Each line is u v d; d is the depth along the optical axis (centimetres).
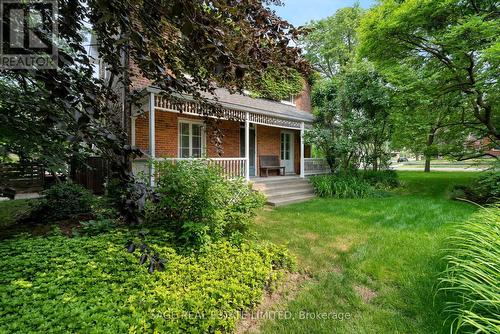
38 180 680
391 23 707
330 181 947
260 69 221
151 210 425
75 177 789
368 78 972
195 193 407
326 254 380
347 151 975
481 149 922
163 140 820
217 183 437
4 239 394
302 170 1056
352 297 271
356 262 348
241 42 190
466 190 811
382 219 558
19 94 292
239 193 490
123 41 185
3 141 314
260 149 1152
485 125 841
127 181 203
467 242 289
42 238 372
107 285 249
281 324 234
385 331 219
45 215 519
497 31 573
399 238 430
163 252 329
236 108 786
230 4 185
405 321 230
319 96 1104
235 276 284
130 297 228
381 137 1072
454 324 212
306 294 280
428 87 793
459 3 658
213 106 371
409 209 637
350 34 1820
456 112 902
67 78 191
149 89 586
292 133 1306
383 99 908
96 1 185
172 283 263
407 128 955
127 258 300
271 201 758
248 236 440
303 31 226
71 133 191
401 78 811
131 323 198
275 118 967
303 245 415
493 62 613
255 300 259
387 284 294
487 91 710
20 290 229
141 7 182
